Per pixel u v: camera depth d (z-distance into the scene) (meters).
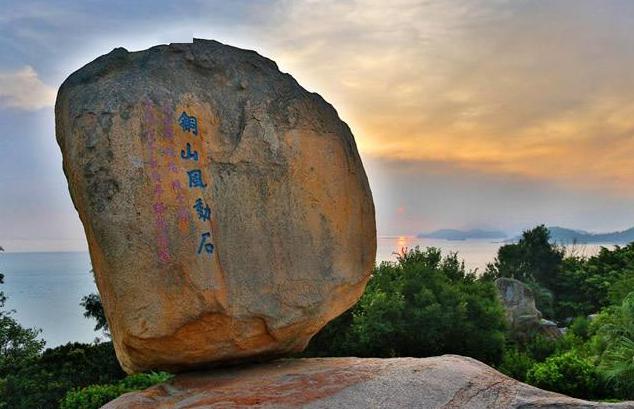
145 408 4.89
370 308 14.72
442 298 15.36
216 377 5.44
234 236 5.37
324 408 4.82
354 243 6.00
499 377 5.56
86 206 5.02
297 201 5.70
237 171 5.47
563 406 5.17
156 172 5.11
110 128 5.04
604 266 28.06
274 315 5.43
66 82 5.36
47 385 14.26
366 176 6.21
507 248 30.81
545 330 19.52
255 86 5.74
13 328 16.89
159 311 5.01
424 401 5.00
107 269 4.98
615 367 12.01
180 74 5.46
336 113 6.13
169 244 5.07
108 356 15.66
